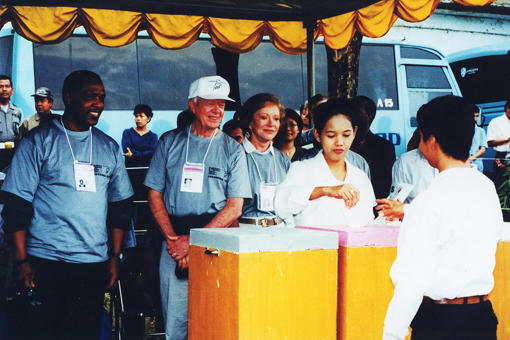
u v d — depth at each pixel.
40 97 7.93
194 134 3.41
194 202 3.30
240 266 2.00
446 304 2.07
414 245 2.00
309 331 2.12
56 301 3.09
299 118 4.80
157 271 3.82
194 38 5.71
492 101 11.53
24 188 3.04
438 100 2.14
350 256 2.22
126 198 3.42
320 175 3.02
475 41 11.81
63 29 5.18
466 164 2.14
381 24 5.15
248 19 5.51
